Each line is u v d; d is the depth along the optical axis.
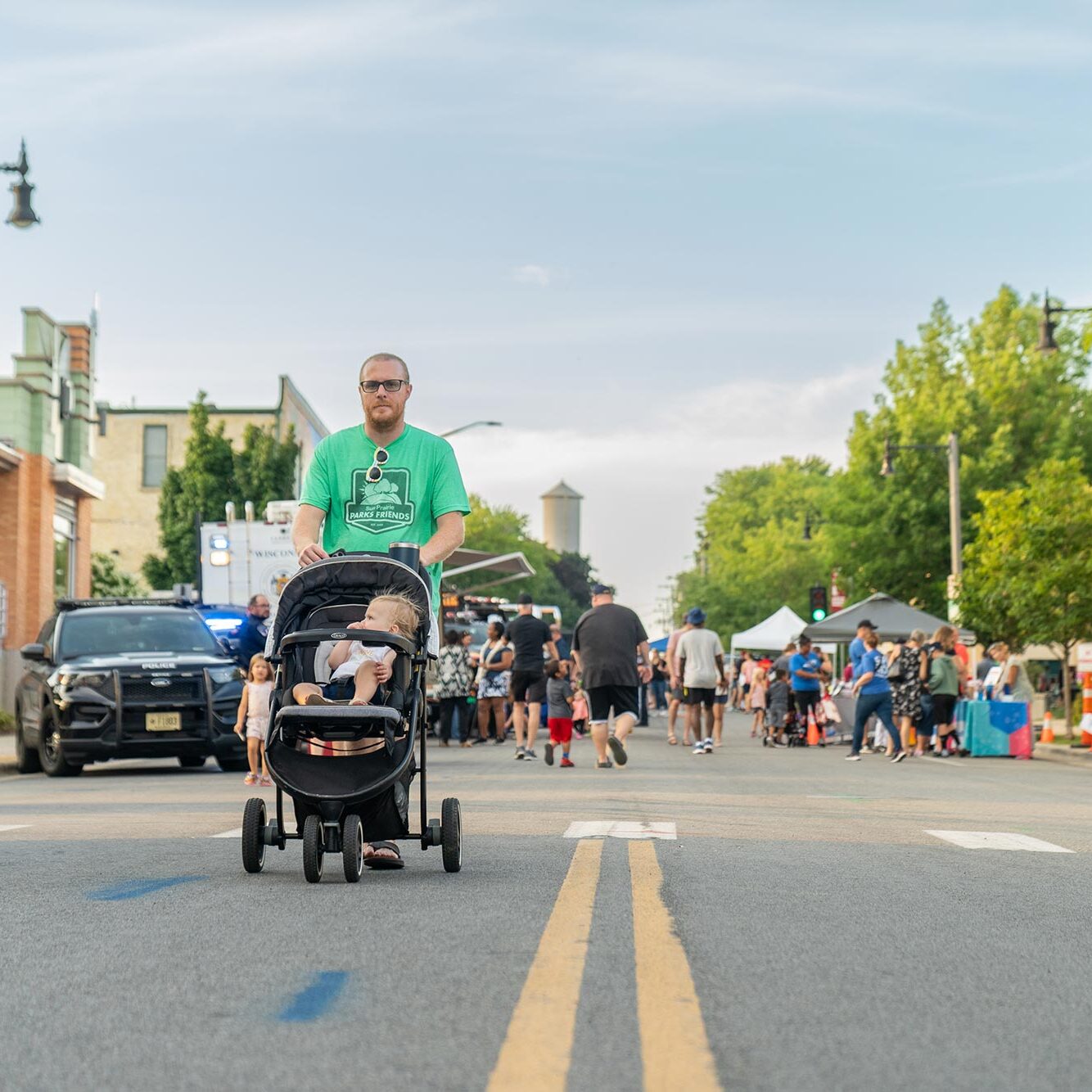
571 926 5.86
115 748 18.38
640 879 7.33
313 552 7.50
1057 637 30.48
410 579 7.54
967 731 26.09
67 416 37.44
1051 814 12.41
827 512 60.75
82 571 38.62
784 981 4.90
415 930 5.77
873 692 24.08
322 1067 3.79
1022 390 58.69
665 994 4.62
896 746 24.17
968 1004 4.64
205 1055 3.91
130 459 65.31
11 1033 4.18
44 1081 3.68
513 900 6.57
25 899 6.71
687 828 10.23
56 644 19.75
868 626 24.97
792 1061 3.88
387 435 8.06
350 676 7.23
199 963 5.12
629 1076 3.71
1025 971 5.21
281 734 7.14
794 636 38.78
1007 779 18.50
